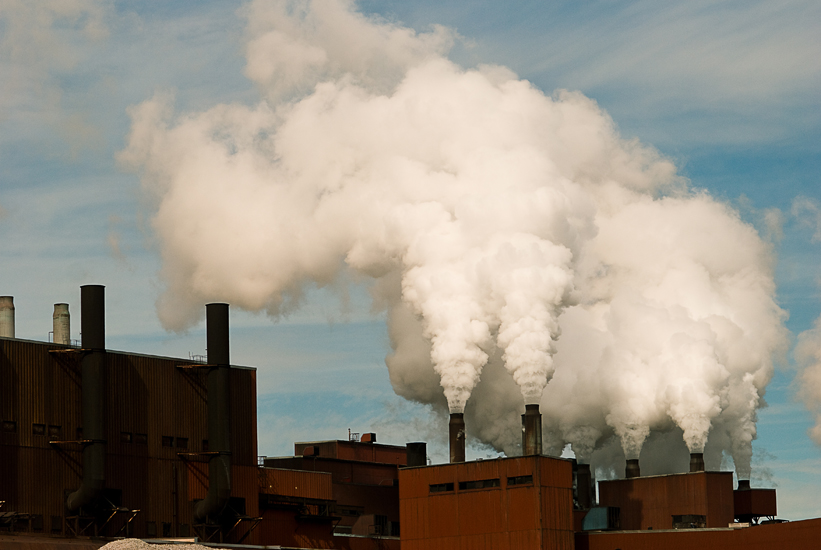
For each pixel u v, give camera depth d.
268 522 83.25
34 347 70.50
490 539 77.88
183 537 75.75
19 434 68.94
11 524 66.81
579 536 83.25
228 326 79.81
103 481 71.00
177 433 77.56
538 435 87.44
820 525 73.44
